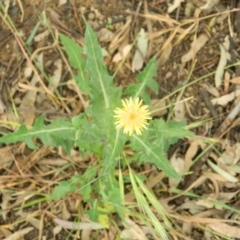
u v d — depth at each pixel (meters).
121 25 0.50
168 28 0.50
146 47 0.50
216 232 0.47
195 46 0.50
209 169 0.48
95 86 0.39
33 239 0.48
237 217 0.48
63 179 0.48
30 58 0.49
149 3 0.50
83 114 0.42
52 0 0.50
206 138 0.48
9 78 0.49
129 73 0.49
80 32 0.50
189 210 0.48
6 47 0.49
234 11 0.50
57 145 0.42
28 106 0.49
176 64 0.50
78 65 0.43
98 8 0.50
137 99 0.37
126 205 0.47
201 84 0.49
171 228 0.46
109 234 0.48
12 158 0.48
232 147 0.48
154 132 0.40
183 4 0.50
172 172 0.38
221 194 0.48
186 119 0.49
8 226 0.48
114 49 0.50
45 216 0.48
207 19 0.50
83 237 0.48
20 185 0.48
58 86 0.49
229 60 0.50
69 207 0.48
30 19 0.50
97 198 0.47
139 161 0.45
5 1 0.50
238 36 0.50
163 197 0.48
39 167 0.49
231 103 0.49
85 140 0.41
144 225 0.47
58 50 0.49
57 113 0.49
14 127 0.49
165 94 0.49
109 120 0.38
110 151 0.38
